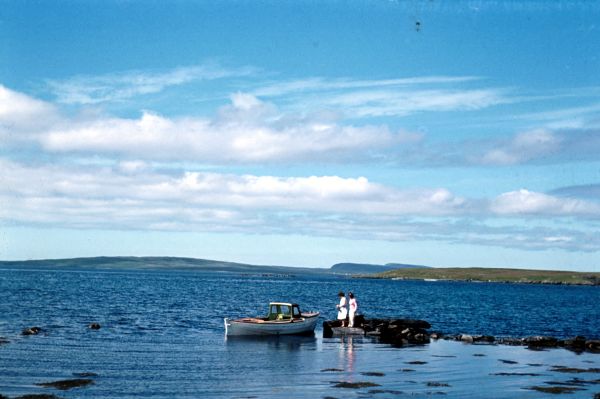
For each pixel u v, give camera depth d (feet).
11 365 105.09
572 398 88.12
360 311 293.84
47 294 342.23
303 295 460.96
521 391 92.43
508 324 234.79
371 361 121.08
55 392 84.84
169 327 183.11
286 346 143.95
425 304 370.32
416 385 95.61
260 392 88.12
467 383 98.58
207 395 85.76
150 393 86.38
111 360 114.73
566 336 194.90
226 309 272.92
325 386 93.25
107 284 563.48
